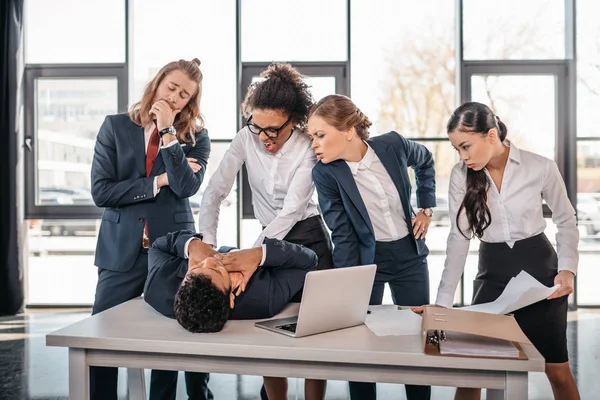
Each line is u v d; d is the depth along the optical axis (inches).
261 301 68.7
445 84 205.5
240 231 206.2
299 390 123.0
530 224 79.6
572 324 179.2
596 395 116.0
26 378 128.6
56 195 212.7
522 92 202.8
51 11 209.2
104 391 84.8
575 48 198.5
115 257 89.5
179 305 61.0
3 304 201.3
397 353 54.7
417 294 91.1
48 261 213.3
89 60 209.3
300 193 88.9
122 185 88.7
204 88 206.8
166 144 88.0
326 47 205.8
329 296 60.8
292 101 84.8
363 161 85.6
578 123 203.6
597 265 203.9
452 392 120.3
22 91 207.3
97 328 63.4
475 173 79.1
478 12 201.8
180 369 60.0
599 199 203.9
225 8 206.1
